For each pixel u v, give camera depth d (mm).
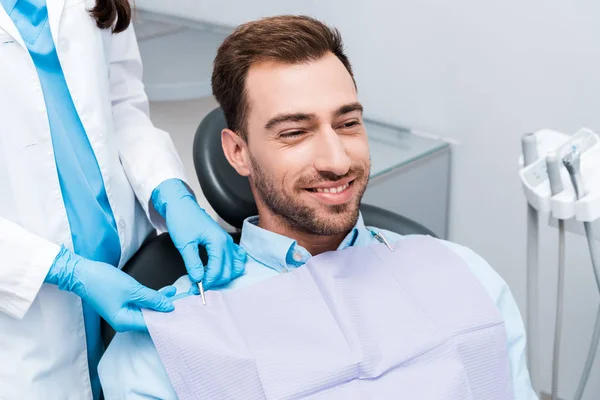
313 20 1132
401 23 1870
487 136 1832
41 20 1159
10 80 1093
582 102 1657
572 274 1791
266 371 1021
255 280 1190
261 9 2146
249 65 1094
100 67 1219
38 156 1126
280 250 1171
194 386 1032
